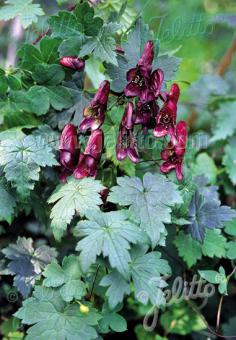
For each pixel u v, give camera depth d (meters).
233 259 0.65
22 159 0.60
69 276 0.59
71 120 0.65
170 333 0.71
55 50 0.63
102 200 0.61
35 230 0.70
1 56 0.87
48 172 0.65
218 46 1.10
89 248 0.55
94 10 0.64
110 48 0.61
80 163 0.61
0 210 0.60
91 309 0.58
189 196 0.63
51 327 0.57
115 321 0.60
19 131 0.63
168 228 0.67
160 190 0.59
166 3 0.91
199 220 0.64
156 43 0.62
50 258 0.63
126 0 0.64
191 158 0.72
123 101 0.62
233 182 0.74
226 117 0.83
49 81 0.64
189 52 1.05
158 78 0.60
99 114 0.61
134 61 0.62
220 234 0.66
